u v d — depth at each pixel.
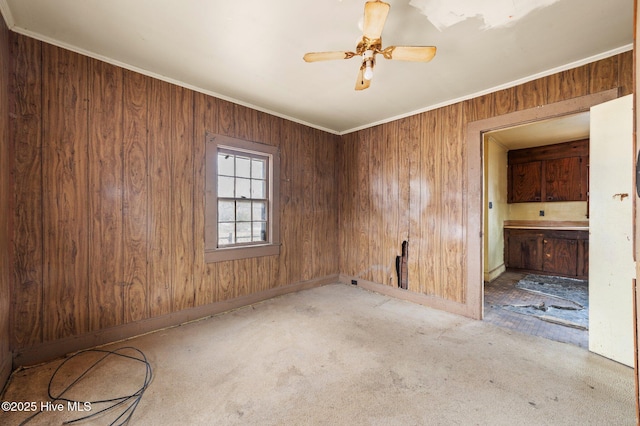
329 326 2.85
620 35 2.06
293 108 3.57
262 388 1.86
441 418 1.60
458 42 2.14
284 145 3.85
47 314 2.19
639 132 1.07
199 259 3.04
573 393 1.81
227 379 1.96
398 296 3.77
